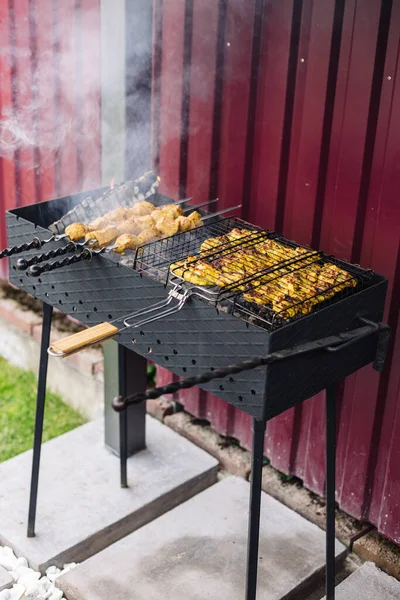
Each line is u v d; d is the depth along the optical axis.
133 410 2.80
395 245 2.35
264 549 2.54
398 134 2.26
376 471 2.60
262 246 2.30
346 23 2.29
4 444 3.08
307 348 1.92
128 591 2.39
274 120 2.53
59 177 3.42
